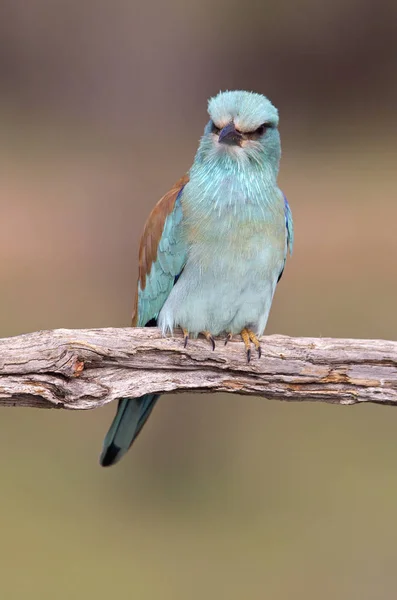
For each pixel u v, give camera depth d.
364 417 14.83
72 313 16.08
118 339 7.22
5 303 16.45
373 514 12.34
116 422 8.45
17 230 18.48
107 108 21.42
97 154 20.30
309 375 7.40
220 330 8.10
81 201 18.55
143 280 8.59
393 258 18.75
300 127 25.94
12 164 20.89
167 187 14.68
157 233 8.30
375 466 13.43
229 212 7.86
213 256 7.88
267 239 7.92
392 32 27.30
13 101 23.58
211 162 7.96
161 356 7.33
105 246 15.66
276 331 16.50
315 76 26.73
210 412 13.43
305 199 21.20
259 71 25.64
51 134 22.05
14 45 23.23
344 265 18.52
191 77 21.89
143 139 20.59
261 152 7.93
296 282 18.00
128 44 21.39
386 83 27.30
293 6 25.88
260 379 7.44
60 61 22.69
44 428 14.16
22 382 6.94
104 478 13.09
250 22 24.72
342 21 26.80
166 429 13.26
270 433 14.24
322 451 13.79
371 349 7.37
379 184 21.75
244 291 7.96
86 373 7.23
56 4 22.58
